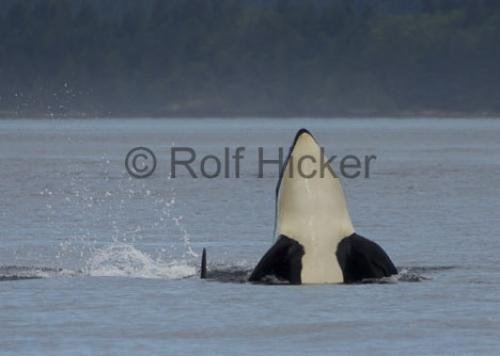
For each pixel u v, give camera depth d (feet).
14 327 238.89
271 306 254.88
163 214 465.06
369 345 227.61
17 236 388.57
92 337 232.32
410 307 255.09
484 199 531.09
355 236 275.80
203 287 274.77
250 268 305.94
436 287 275.39
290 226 275.59
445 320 244.63
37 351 222.69
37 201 525.75
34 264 320.29
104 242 372.79
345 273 274.16
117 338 231.50
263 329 238.07
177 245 363.76
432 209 481.87
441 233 391.45
